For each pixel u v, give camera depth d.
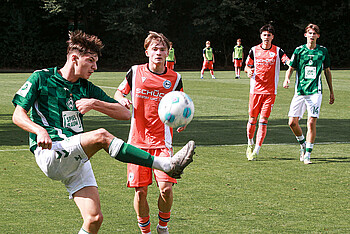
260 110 13.51
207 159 13.19
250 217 8.27
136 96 7.74
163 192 7.29
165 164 5.76
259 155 13.89
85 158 5.89
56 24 65.81
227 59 72.38
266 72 13.47
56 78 6.19
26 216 8.15
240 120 20.34
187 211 8.58
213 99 27.89
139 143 7.75
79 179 6.04
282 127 18.86
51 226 7.66
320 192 9.98
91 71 6.19
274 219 8.17
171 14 71.56
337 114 22.42
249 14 70.31
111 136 5.79
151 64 7.81
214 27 67.31
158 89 7.68
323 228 7.73
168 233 7.45
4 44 64.50
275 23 72.75
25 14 65.56
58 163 5.88
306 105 13.16
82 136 5.84
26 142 15.18
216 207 8.84
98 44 6.16
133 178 7.38
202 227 7.73
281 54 13.68
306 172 11.84
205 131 17.69
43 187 10.06
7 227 7.56
